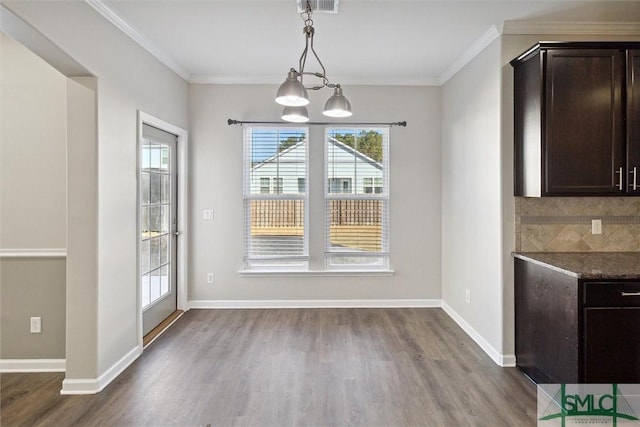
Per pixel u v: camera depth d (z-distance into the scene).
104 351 2.58
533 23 2.79
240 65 3.80
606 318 2.12
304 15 2.70
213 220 4.21
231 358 2.97
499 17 2.73
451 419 2.16
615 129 2.48
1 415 2.21
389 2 2.55
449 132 3.98
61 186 2.72
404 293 4.30
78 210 2.49
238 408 2.27
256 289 4.26
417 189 4.27
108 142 2.64
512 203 2.84
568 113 2.49
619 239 2.85
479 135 3.22
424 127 4.25
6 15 1.98
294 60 3.65
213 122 4.18
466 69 3.50
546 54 2.48
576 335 2.15
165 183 3.81
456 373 2.72
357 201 4.30
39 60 2.73
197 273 4.23
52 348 2.77
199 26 2.91
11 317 2.75
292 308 4.25
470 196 3.43
